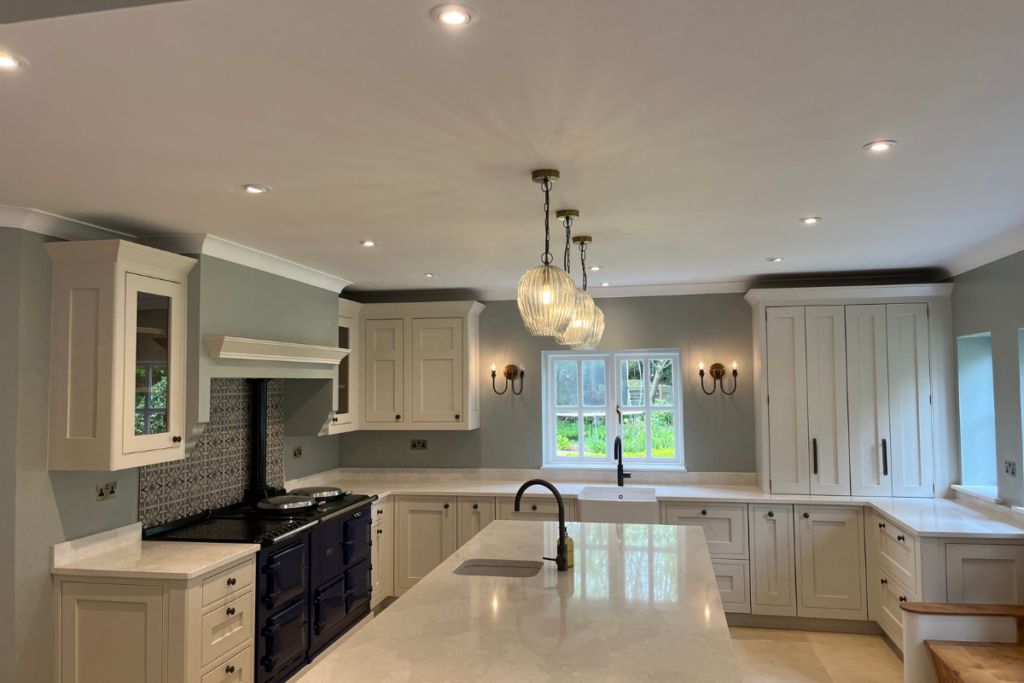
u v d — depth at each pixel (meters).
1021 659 3.31
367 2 1.40
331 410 5.03
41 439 3.10
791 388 5.16
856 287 4.99
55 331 3.16
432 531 5.42
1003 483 4.19
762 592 4.91
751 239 3.91
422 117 2.03
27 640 3.01
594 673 1.81
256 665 3.51
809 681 4.02
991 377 4.82
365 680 1.78
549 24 1.50
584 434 6.06
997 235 3.86
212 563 3.16
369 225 3.43
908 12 1.46
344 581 4.51
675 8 1.44
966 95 1.91
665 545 3.27
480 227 3.51
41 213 3.06
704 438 5.60
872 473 5.00
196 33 1.52
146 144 2.23
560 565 2.83
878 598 4.66
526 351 5.93
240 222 3.32
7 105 1.91
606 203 3.06
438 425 5.70
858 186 2.82
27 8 1.35
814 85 1.83
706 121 2.08
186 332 3.58
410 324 5.76
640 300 5.75
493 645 2.01
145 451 3.29
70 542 3.21
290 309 4.56
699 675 1.80
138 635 3.05
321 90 1.83
